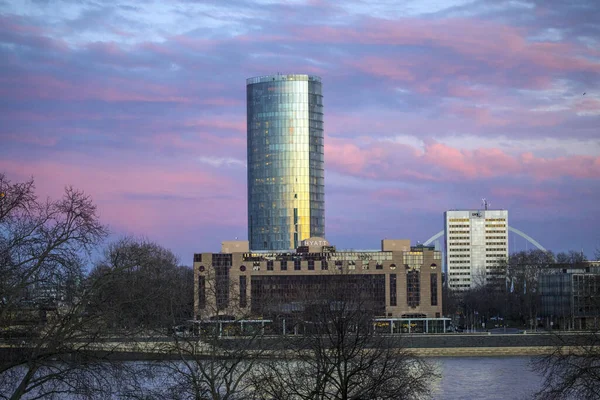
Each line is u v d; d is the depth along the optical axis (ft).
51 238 327.67
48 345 317.01
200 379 428.97
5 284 314.76
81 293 331.57
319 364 439.22
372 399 417.90
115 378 328.70
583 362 394.52
